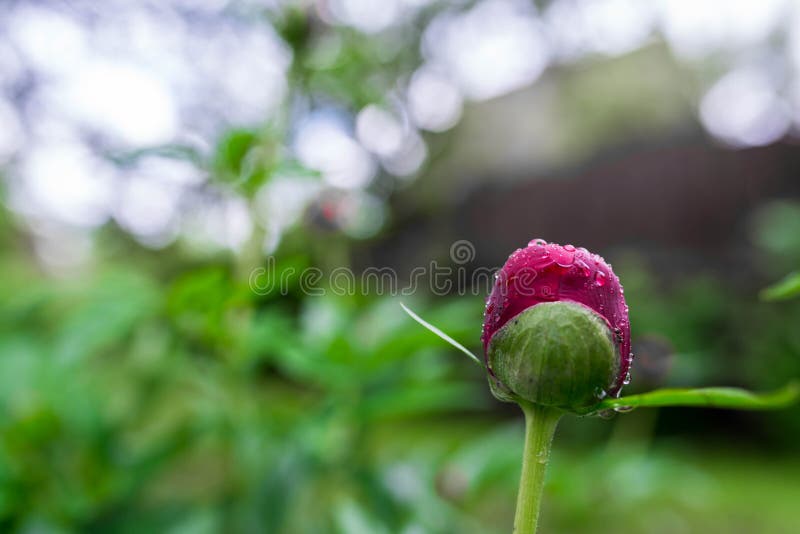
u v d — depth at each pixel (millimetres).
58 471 487
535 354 267
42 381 518
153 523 457
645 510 862
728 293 1498
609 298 275
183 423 517
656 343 584
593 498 737
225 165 454
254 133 445
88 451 494
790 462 1233
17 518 453
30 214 1460
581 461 994
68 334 446
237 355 460
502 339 273
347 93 587
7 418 495
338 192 563
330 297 492
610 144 2213
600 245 1906
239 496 469
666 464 748
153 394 559
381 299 498
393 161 1491
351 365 443
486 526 745
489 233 1953
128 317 443
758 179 1770
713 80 2705
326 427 451
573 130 2471
